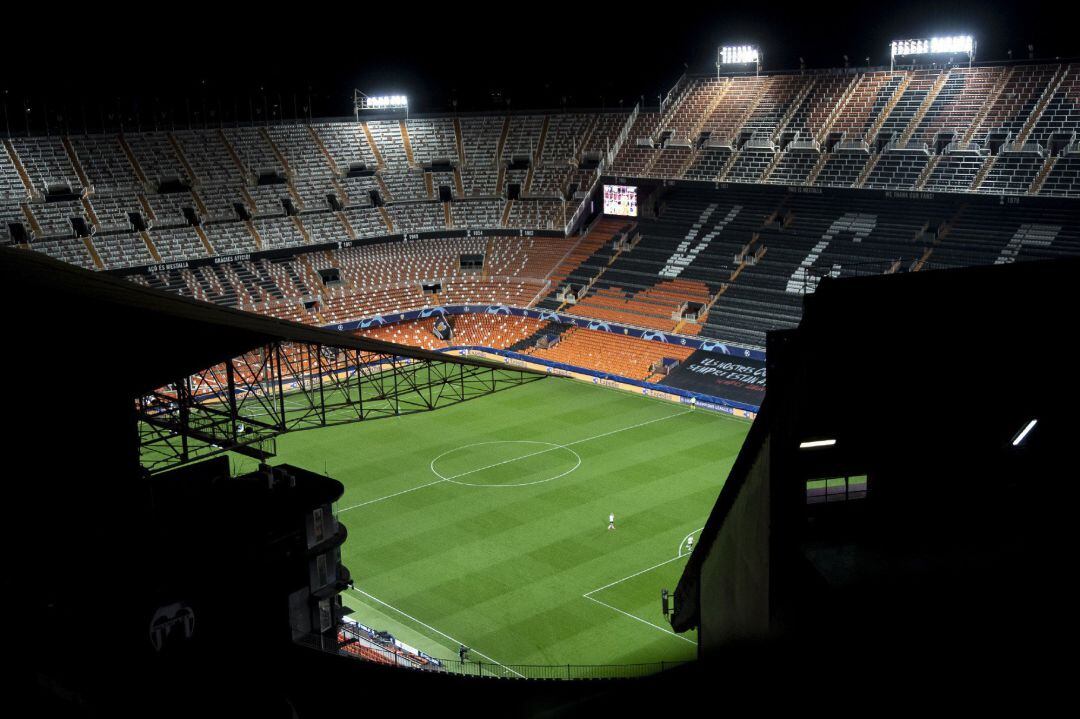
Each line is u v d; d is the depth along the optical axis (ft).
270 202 330.75
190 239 310.45
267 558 105.19
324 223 333.42
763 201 316.60
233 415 110.52
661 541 172.65
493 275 336.49
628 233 330.75
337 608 116.78
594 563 165.07
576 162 348.59
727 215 317.42
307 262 330.13
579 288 318.04
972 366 73.97
